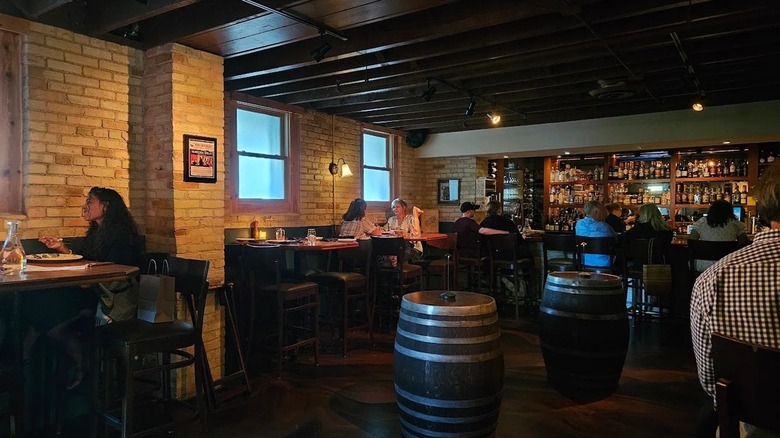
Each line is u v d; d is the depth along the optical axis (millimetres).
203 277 2865
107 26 3168
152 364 3365
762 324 1218
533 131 7285
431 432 2451
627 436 2814
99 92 3365
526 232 6945
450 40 4031
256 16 3049
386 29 3746
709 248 4625
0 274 2270
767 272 1220
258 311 4387
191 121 3590
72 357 2918
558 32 3910
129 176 3555
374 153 7660
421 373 2428
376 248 4715
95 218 3111
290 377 3818
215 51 3713
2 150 2979
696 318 1368
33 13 2963
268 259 3875
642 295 5691
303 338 4746
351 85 5402
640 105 6156
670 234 5336
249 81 5145
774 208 1336
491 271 5844
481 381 2410
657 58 4320
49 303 2930
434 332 2416
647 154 7613
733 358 1200
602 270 5297
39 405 2990
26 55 3014
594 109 6434
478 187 8148
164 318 2824
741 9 3213
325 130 6629
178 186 3486
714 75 4848
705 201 7176
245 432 2912
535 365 4031
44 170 3094
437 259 5988
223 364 3797
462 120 7141
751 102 5816
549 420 3020
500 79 5145
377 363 4148
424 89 5523
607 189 7953
